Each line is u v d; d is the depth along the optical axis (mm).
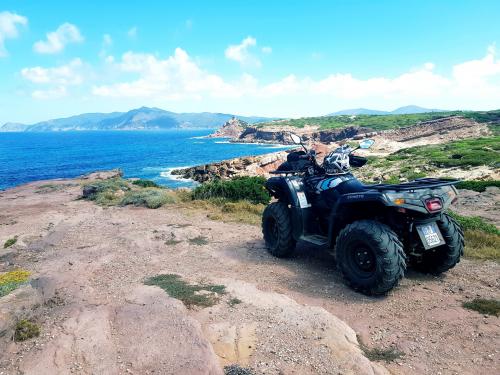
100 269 6266
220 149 102500
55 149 118875
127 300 4766
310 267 6184
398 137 84938
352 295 5012
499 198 13656
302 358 3486
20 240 9023
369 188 5270
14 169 59438
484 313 4391
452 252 5340
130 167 60469
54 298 4918
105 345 3701
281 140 127438
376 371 3289
